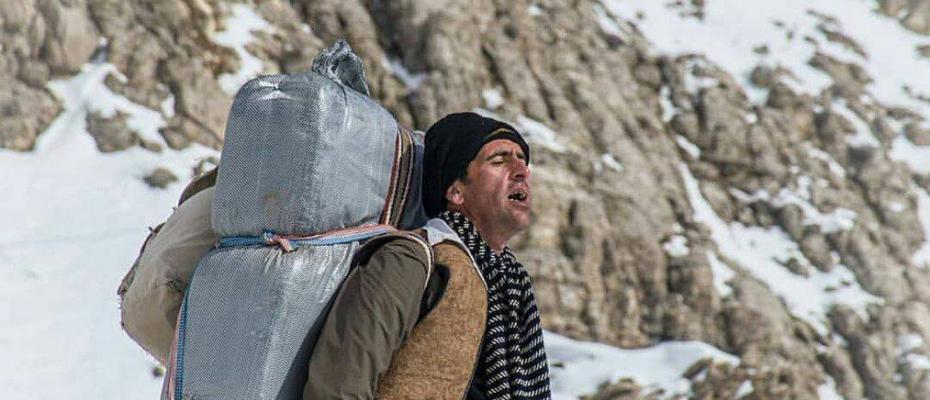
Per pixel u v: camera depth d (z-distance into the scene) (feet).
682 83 32.60
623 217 27.07
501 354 7.18
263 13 28.40
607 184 27.58
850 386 26.73
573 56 31.17
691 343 25.07
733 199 30.35
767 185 30.86
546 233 25.82
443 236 7.07
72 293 20.10
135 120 24.91
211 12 27.37
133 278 7.75
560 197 26.48
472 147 7.56
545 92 29.50
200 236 7.23
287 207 6.62
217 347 6.57
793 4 39.81
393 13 29.35
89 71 25.48
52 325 19.19
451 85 28.32
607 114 29.84
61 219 22.16
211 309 6.66
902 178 33.06
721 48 35.53
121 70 25.70
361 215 6.93
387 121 7.22
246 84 6.81
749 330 26.04
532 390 7.34
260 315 6.52
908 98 36.35
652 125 30.73
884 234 31.32
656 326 25.81
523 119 28.40
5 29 24.91
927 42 40.27
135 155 24.34
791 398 25.63
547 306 24.90
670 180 29.32
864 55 37.93
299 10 28.91
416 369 6.70
